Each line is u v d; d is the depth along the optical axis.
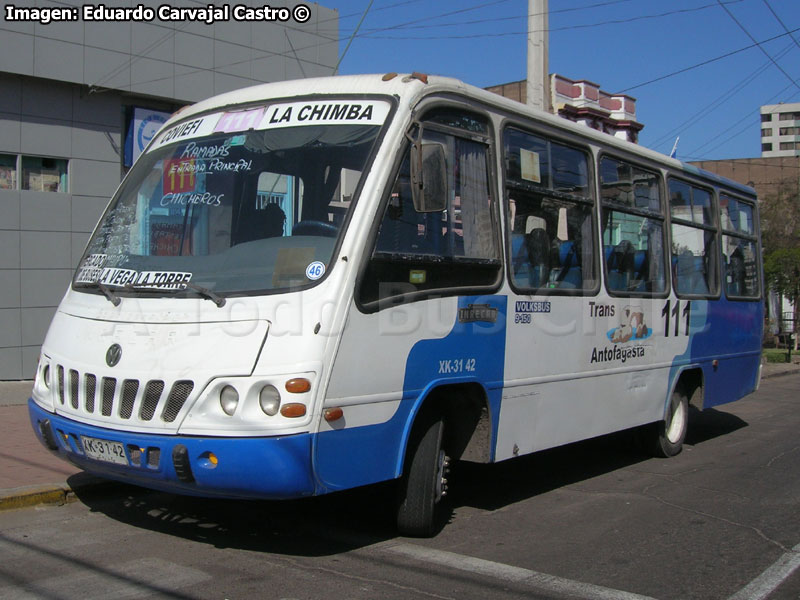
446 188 5.16
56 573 4.75
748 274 10.76
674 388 8.80
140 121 13.18
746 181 46.34
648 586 4.90
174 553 5.16
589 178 7.34
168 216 5.53
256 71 14.40
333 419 4.58
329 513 6.23
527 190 6.43
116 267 5.39
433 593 4.62
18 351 12.03
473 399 5.85
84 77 12.38
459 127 5.75
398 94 5.32
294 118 5.47
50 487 6.21
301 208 5.10
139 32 12.92
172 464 4.49
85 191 12.65
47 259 12.27
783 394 16.25
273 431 4.37
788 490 7.52
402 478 5.50
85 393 4.93
